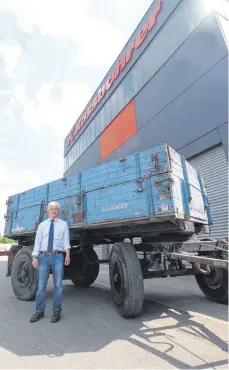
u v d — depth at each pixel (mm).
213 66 8859
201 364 2691
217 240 4336
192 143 9477
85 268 7020
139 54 13070
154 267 4660
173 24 10891
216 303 5043
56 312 4309
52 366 2729
